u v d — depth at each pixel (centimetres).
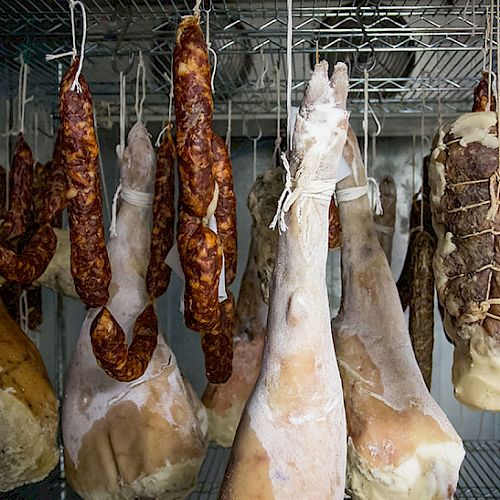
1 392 145
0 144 208
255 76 211
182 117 111
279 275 107
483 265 114
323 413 107
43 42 182
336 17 181
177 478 146
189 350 253
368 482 128
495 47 174
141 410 146
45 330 241
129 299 149
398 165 254
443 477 127
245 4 176
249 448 108
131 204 151
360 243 140
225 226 132
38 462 150
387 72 204
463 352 119
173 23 173
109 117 196
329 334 109
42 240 140
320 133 99
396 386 132
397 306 138
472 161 115
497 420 253
